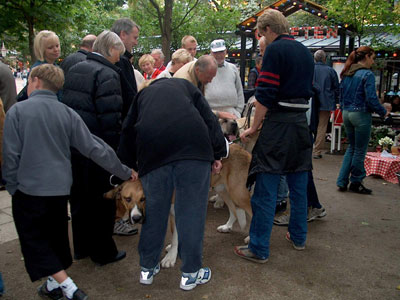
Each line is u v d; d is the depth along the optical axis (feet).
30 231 7.68
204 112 8.58
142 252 8.91
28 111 7.52
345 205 15.20
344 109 16.58
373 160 19.31
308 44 38.40
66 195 7.94
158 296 8.75
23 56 56.85
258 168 9.96
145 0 36.88
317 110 12.47
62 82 8.02
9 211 14.20
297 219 10.93
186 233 8.39
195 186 8.19
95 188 9.52
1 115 8.79
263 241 10.19
